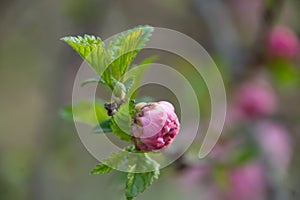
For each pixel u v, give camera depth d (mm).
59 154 761
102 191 813
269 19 586
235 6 786
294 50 624
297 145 698
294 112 708
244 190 561
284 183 568
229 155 499
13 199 761
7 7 838
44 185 766
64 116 400
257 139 562
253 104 631
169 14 845
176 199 755
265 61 629
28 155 785
